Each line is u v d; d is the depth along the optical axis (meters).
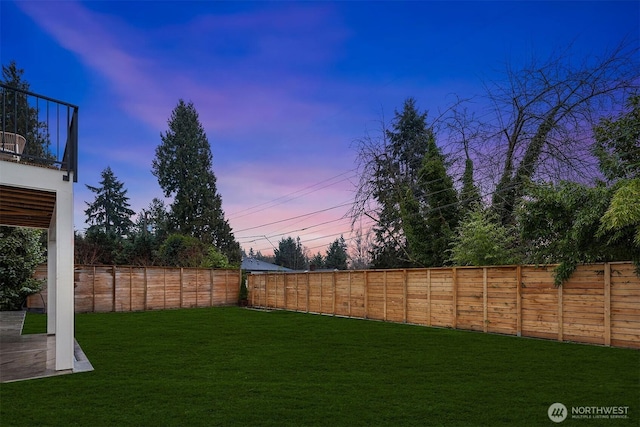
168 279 19.17
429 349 7.79
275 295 19.23
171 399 4.42
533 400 4.41
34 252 15.63
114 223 47.72
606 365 6.30
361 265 25.95
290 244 58.97
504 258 12.52
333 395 4.60
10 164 5.45
